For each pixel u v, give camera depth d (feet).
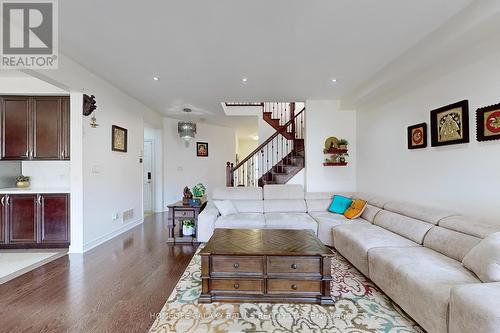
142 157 16.97
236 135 29.14
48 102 12.05
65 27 7.71
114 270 9.25
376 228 10.34
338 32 7.99
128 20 7.32
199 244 12.27
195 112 19.35
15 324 6.11
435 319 5.22
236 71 11.14
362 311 6.70
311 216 13.17
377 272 7.55
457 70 8.42
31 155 12.00
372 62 10.30
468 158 8.10
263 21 7.37
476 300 4.41
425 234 8.28
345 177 15.87
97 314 6.52
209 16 7.11
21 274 8.90
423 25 7.63
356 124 15.85
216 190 14.56
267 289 7.17
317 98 15.43
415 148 10.49
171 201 21.63
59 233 11.65
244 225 12.07
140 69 10.98
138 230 14.97
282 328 6.01
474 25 6.56
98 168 12.23
